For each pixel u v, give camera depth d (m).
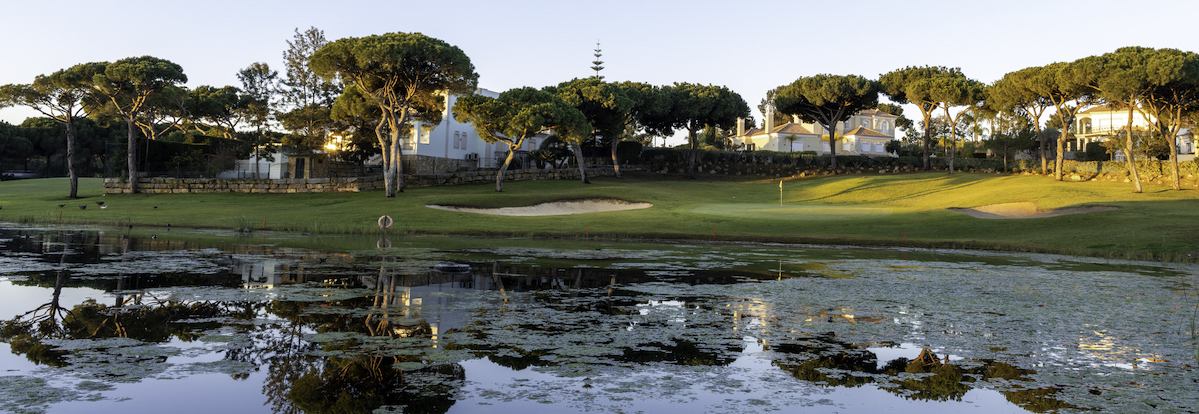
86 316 8.70
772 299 11.20
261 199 43.88
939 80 57.25
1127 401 5.69
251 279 12.54
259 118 59.41
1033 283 14.11
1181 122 47.25
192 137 56.66
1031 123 57.97
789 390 5.97
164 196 46.50
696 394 5.80
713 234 27.59
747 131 111.38
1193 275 16.42
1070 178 49.44
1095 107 73.19
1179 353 7.53
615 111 56.69
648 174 64.88
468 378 6.18
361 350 7.11
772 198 50.03
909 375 6.50
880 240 25.84
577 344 7.59
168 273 13.13
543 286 12.38
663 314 9.62
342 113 48.97
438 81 44.38
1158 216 29.72
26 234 23.66
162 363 6.48
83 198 46.25
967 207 39.38
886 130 101.69
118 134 84.12
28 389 5.55
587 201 42.12
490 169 57.12
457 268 14.51
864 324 9.09
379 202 40.28
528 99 51.06
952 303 11.03
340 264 15.38
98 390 5.57
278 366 6.45
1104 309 10.62
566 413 5.20
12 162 79.38
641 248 22.58
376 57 39.47
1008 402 5.65
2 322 8.26
